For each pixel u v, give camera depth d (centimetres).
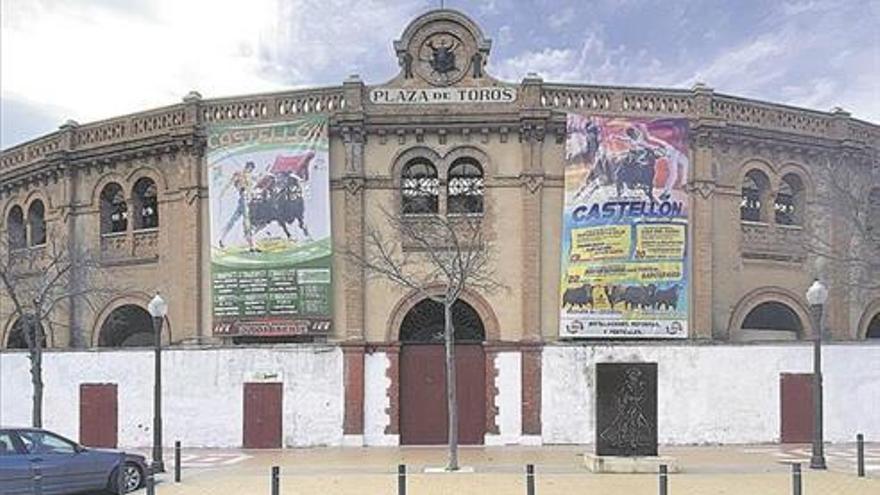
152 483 1567
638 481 1931
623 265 2927
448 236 2884
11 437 1759
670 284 2938
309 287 2945
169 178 3161
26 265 3509
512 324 2909
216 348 2861
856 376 2877
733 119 3100
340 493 1777
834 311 3209
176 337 3084
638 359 2833
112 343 3319
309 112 3011
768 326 3238
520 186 2955
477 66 2997
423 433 2878
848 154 3244
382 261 2864
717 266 3045
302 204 2966
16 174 3572
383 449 2756
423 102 2978
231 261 2992
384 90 2988
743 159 3131
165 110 3161
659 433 2805
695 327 2964
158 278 3167
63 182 3362
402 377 2903
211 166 3033
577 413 2836
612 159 2950
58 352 2956
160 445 2194
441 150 2977
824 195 3209
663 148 2975
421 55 3005
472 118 2953
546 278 2942
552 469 2169
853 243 3200
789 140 3175
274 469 1570
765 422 2834
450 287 2452
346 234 2948
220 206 3017
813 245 3197
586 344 2856
